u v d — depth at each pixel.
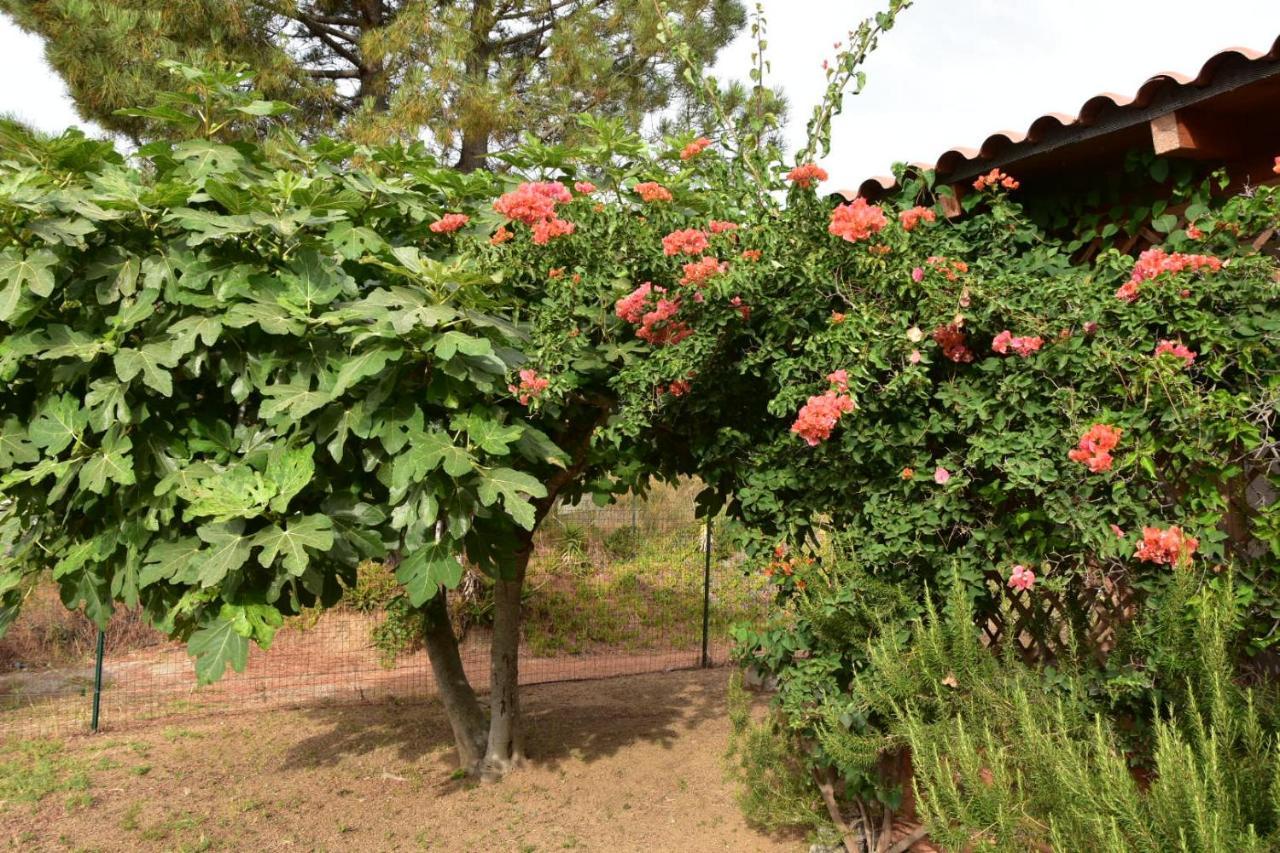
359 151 4.26
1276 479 2.72
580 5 9.88
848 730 3.24
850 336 3.02
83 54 7.68
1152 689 2.68
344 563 3.50
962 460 3.13
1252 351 2.76
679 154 4.25
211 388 3.79
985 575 3.20
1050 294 2.96
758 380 3.53
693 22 9.81
